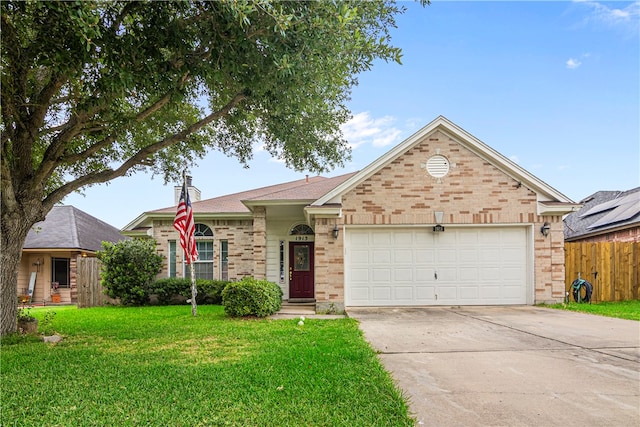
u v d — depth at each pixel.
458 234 12.24
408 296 12.15
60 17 5.05
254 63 6.48
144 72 6.39
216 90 8.86
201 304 14.56
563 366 5.44
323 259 11.70
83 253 20.44
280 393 4.37
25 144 8.09
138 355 6.26
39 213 8.23
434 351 6.33
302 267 16.05
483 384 4.70
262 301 10.34
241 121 10.21
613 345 6.67
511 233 12.23
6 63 6.66
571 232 21.09
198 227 15.93
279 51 6.23
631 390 4.49
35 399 4.31
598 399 4.22
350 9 6.38
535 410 3.94
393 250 12.22
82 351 6.55
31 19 5.89
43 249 19.41
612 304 12.51
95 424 3.65
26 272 20.22
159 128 10.57
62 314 12.12
